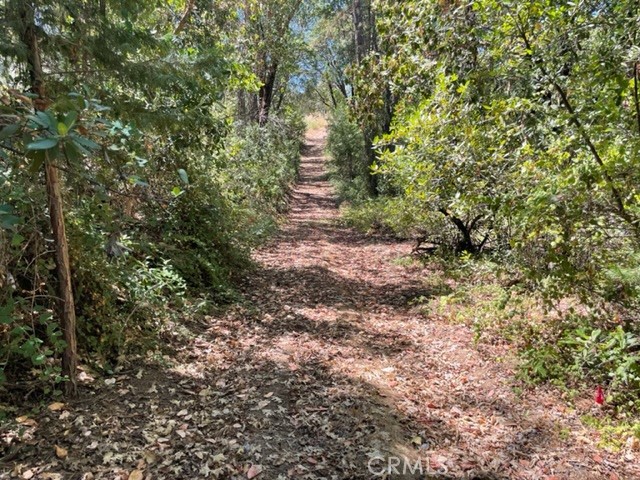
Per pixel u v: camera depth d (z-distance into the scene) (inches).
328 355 207.8
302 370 189.9
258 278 334.0
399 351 221.5
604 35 153.4
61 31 141.8
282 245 466.9
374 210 606.2
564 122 149.6
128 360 176.7
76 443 129.2
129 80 163.8
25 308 147.7
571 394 175.8
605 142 145.2
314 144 1801.2
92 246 175.9
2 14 127.9
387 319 269.3
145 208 265.3
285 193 778.2
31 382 148.8
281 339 223.8
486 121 188.7
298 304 284.5
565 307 242.2
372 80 268.8
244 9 546.9
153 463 125.3
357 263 414.3
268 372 185.5
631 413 162.1
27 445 126.3
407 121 242.7
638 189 143.4
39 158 71.7
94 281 174.9
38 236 152.4
